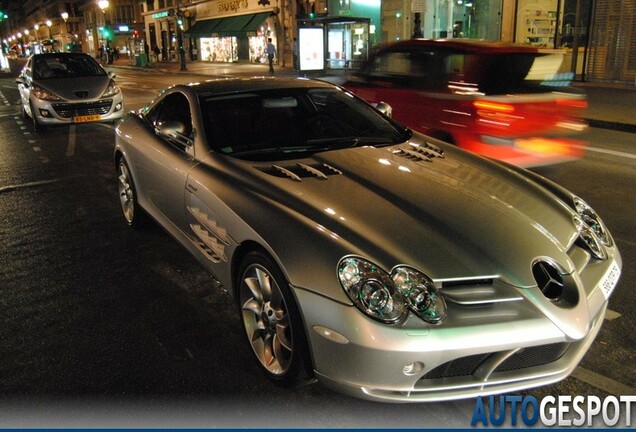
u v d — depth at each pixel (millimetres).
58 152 9344
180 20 35219
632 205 5758
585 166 7457
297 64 24188
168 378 3025
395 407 2766
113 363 3174
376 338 2320
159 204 4355
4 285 4219
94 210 6055
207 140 3760
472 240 2656
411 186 3104
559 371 2607
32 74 11641
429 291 2406
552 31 18156
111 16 70438
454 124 6172
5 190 6957
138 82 25516
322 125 4004
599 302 2705
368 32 23094
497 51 6078
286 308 2664
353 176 3207
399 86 6918
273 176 3238
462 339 2344
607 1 16188
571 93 6363
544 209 3078
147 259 4652
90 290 4102
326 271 2494
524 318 2441
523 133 5945
